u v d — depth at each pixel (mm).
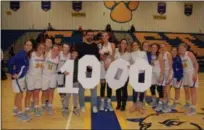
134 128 4145
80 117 4633
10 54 11492
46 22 13875
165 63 4898
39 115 4684
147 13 13961
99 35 4887
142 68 4676
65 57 4648
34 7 13750
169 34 14008
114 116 4695
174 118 4664
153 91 5230
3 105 5312
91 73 4578
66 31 13820
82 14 13914
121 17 13922
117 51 4891
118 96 5027
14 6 13609
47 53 4562
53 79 4617
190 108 4953
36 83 4512
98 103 5461
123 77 4727
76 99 4812
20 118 4461
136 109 5012
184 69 4871
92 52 4613
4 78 8484
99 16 13969
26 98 4582
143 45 4910
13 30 13688
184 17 13961
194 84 4828
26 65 4344
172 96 6340
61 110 5059
